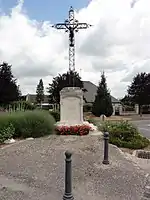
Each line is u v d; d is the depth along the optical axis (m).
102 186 5.60
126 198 4.99
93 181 5.90
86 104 42.88
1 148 9.40
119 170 6.77
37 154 8.36
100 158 7.91
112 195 5.12
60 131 12.92
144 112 49.00
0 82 40.06
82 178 6.07
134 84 48.72
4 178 6.09
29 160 7.66
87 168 6.86
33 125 12.23
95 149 9.12
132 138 10.93
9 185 5.61
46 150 8.93
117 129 11.46
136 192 5.30
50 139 11.32
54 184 5.68
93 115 35.19
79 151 8.75
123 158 8.09
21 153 8.51
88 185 5.64
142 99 46.81
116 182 5.87
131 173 6.54
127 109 47.44
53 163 7.33
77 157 7.93
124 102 52.69
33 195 5.05
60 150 8.91
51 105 45.62
